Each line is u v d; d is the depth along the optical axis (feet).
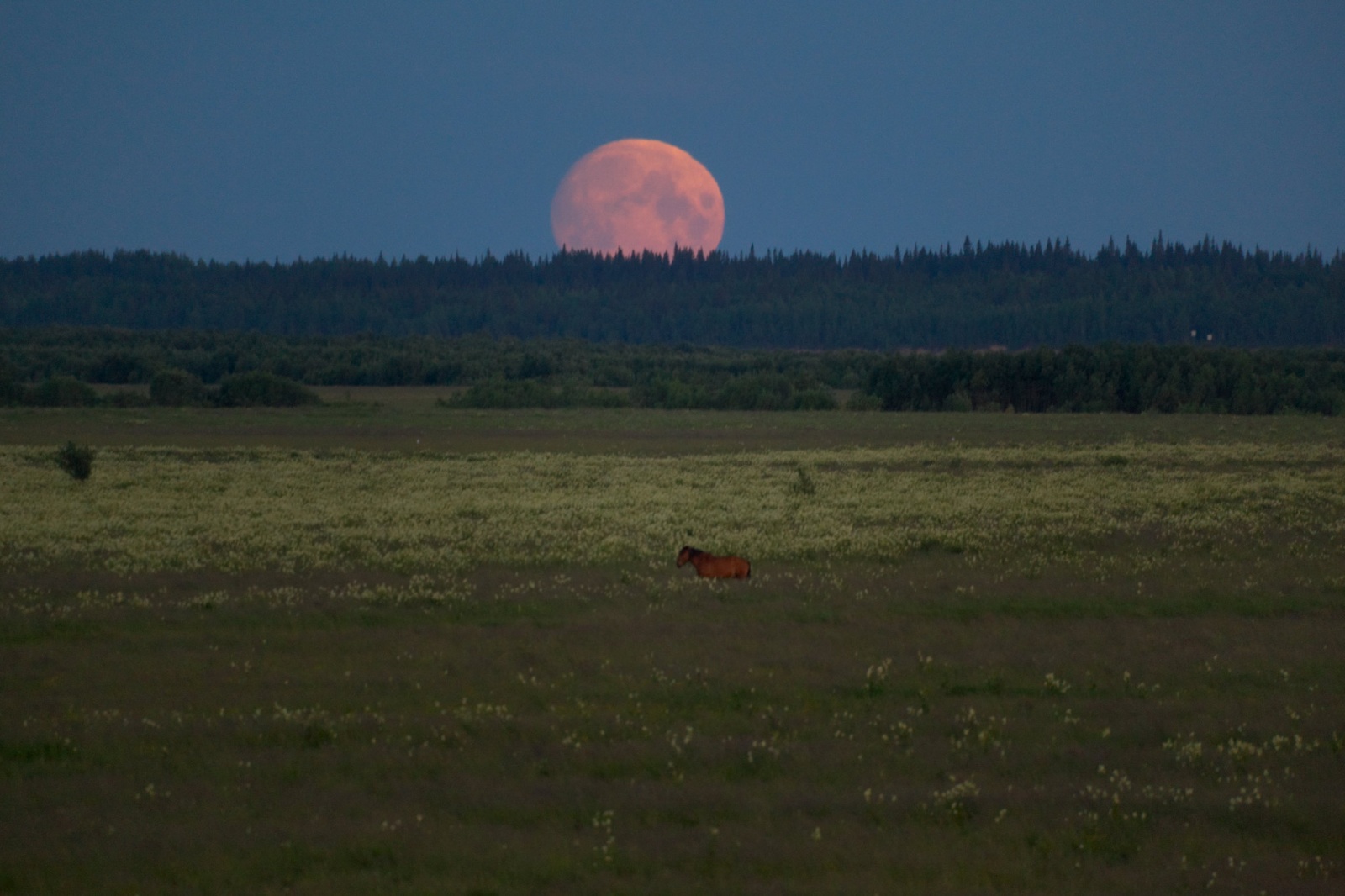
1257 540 349.82
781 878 117.39
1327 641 219.41
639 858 121.39
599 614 241.14
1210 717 172.35
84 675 194.39
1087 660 204.95
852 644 216.33
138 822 131.75
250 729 164.35
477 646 213.87
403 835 127.34
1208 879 118.93
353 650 211.82
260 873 118.21
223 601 254.68
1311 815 135.03
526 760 152.46
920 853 123.44
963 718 170.91
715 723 168.55
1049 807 137.49
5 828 130.00
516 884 115.34
